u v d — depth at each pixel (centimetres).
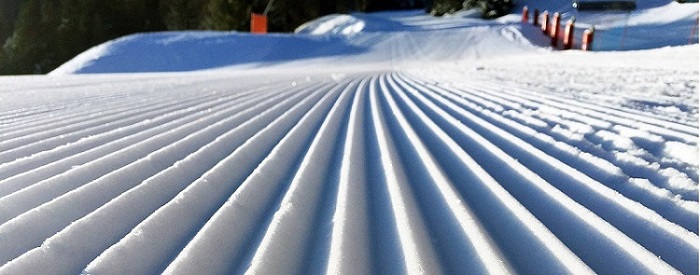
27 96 688
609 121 371
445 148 323
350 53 2245
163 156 308
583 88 585
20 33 5294
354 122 425
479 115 430
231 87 775
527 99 502
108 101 608
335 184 256
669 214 203
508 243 184
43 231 195
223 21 4697
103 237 191
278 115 469
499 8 3534
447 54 2048
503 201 223
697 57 957
